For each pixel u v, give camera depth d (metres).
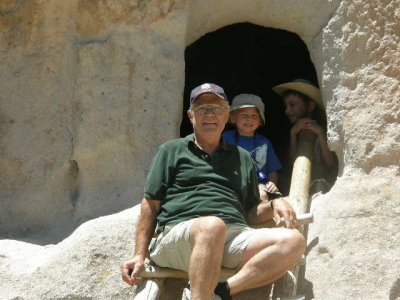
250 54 5.73
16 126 4.42
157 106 4.38
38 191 4.35
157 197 3.58
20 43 4.45
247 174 3.67
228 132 4.39
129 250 3.88
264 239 3.40
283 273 3.41
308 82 4.62
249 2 4.57
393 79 4.16
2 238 4.27
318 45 4.44
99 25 4.42
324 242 3.80
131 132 4.34
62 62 4.42
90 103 4.36
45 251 4.07
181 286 3.70
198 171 3.58
